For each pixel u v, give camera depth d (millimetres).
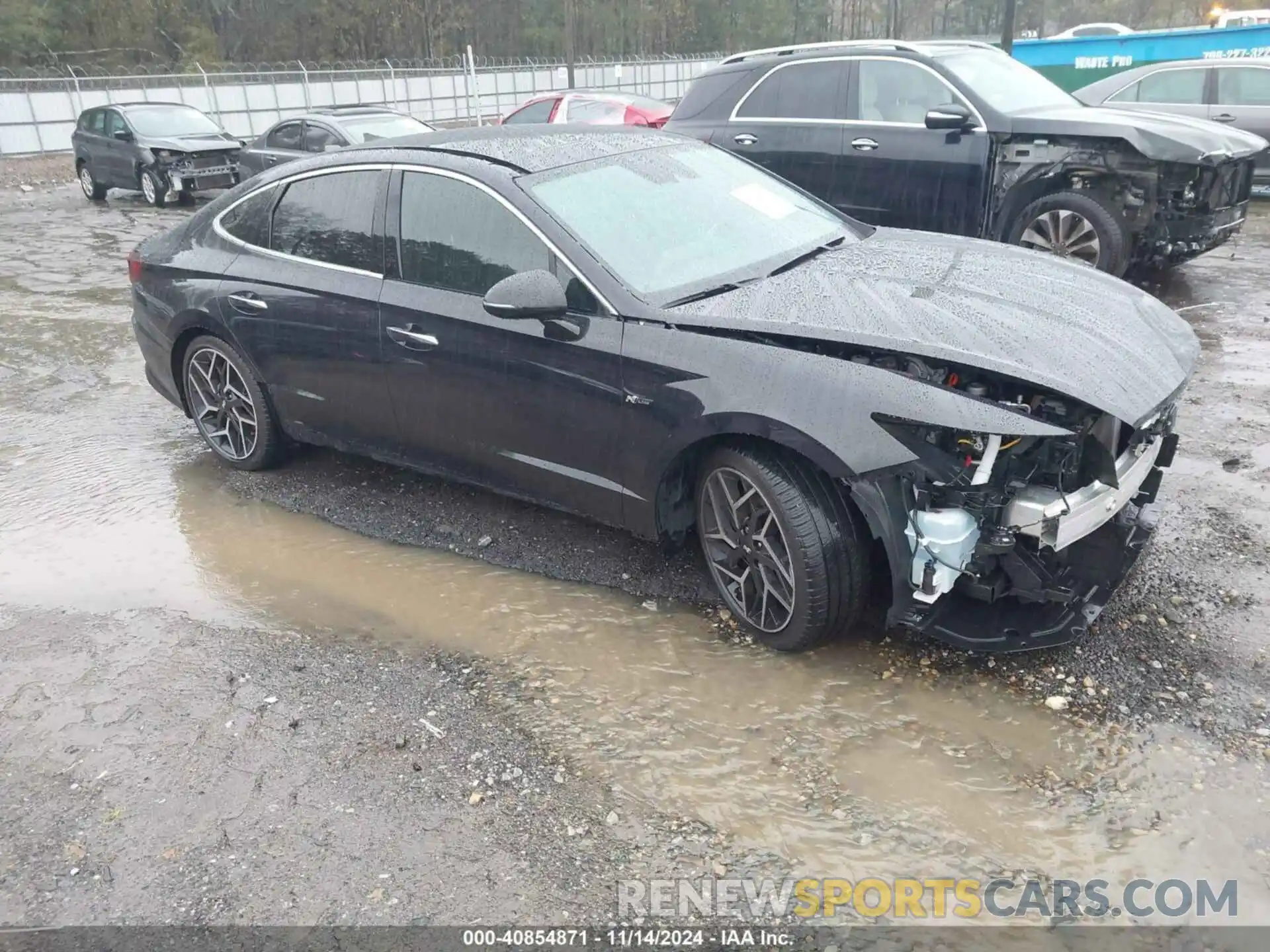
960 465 2902
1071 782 2742
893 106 7633
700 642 3512
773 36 69938
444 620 3740
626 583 3922
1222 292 7852
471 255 3920
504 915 2418
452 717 3168
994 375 2922
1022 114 7195
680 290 3600
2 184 21391
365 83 37531
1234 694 3035
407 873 2555
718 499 3459
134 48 48125
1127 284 3871
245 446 5113
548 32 60844
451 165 4023
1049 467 2949
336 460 5297
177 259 5074
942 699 3123
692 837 2639
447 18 58156
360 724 3150
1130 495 3201
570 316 3600
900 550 2996
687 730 3051
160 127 16328
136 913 2480
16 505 4871
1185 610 3461
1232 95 11484
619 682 3303
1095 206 7152
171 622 3801
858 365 3047
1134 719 2967
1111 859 2492
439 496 4793
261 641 3650
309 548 4371
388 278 4191
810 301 3410
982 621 3141
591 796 2797
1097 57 16484
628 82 47719
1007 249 4238
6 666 3545
